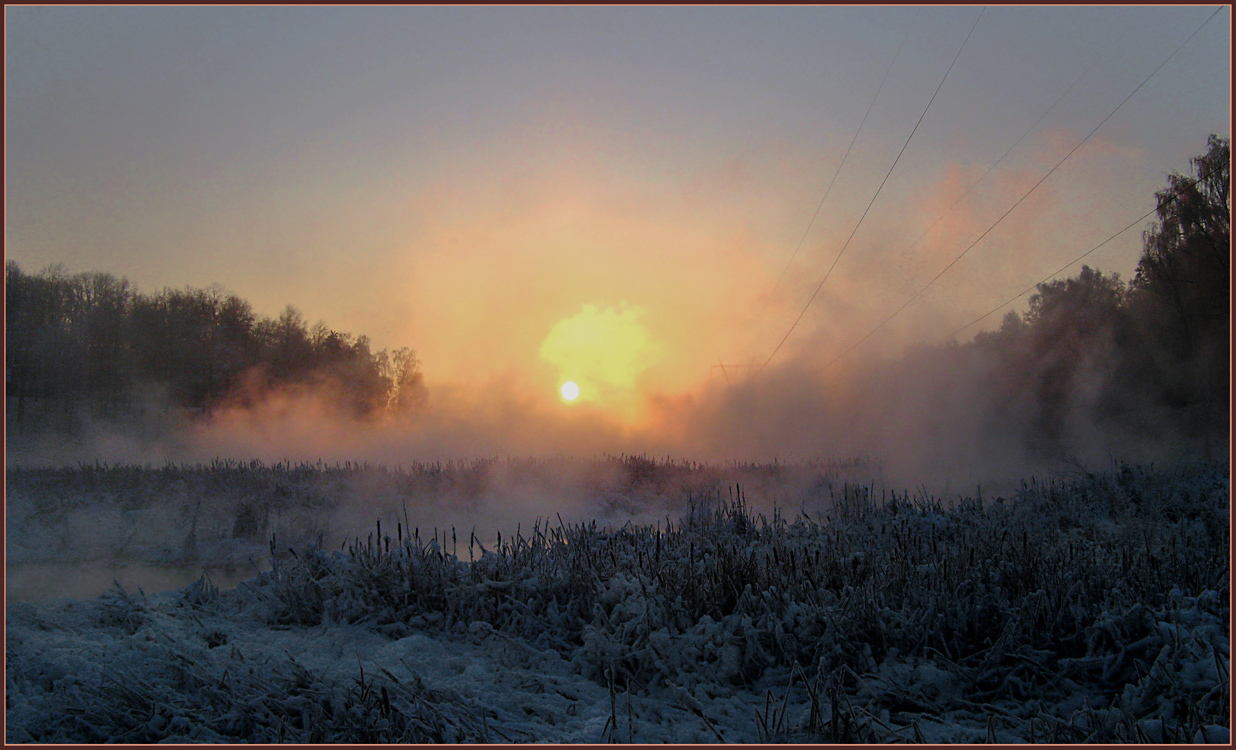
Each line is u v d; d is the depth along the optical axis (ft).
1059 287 137.39
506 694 17.08
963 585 21.22
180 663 17.66
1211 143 109.81
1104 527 30.22
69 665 17.75
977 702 17.31
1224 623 18.11
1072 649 18.94
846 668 16.79
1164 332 121.80
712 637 19.25
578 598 23.04
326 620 22.90
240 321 203.31
